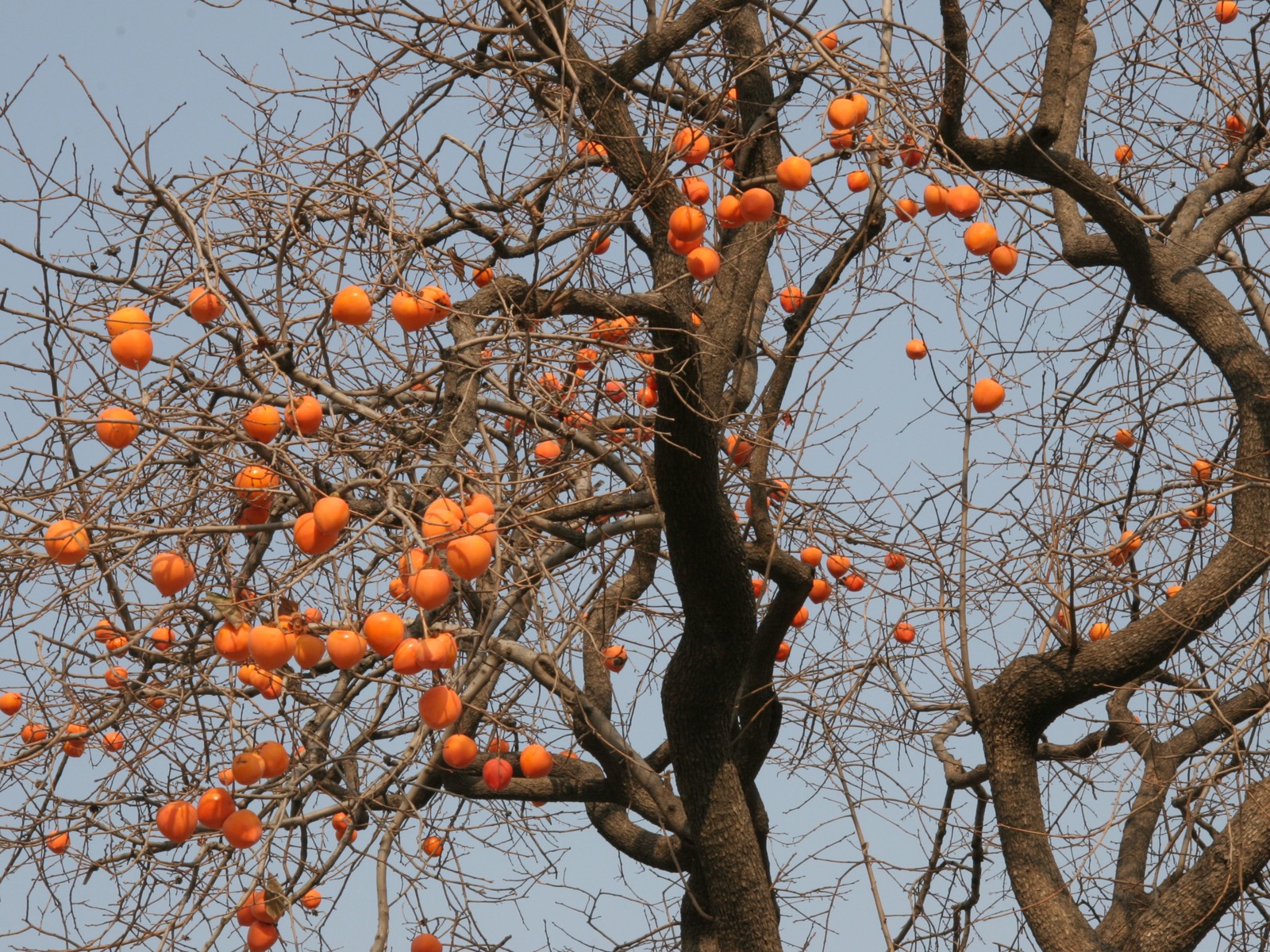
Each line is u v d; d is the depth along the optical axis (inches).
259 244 384.2
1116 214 443.8
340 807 354.3
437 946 330.3
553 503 395.2
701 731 422.0
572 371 362.3
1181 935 391.9
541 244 380.5
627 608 480.7
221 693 311.1
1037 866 405.7
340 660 247.0
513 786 454.0
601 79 390.6
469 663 344.5
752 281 443.5
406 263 311.0
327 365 301.4
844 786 393.7
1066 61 436.8
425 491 282.8
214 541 327.9
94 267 369.7
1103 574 439.5
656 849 477.7
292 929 291.7
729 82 377.1
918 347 425.7
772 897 457.7
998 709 418.3
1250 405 430.6
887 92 361.7
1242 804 398.9
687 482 374.6
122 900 355.3
